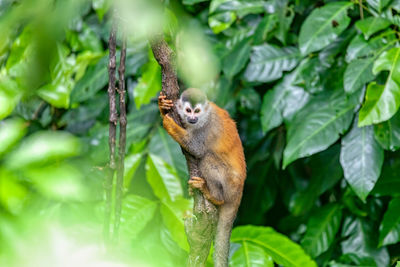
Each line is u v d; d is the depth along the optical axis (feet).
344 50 21.02
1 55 18.78
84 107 24.75
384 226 20.36
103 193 17.95
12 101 9.48
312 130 19.56
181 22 18.78
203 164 16.67
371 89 17.19
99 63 22.15
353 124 19.97
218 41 22.53
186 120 16.47
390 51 17.51
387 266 21.79
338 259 22.34
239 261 17.71
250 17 22.95
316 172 23.03
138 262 6.41
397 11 19.88
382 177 21.22
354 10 20.89
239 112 24.85
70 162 19.74
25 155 7.10
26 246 6.00
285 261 18.39
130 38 19.61
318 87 21.03
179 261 18.03
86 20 24.48
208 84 22.00
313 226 22.33
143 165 22.04
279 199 27.86
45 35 6.51
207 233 13.99
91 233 9.89
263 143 24.56
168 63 13.52
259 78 21.70
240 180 17.54
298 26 22.77
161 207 18.07
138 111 23.24
